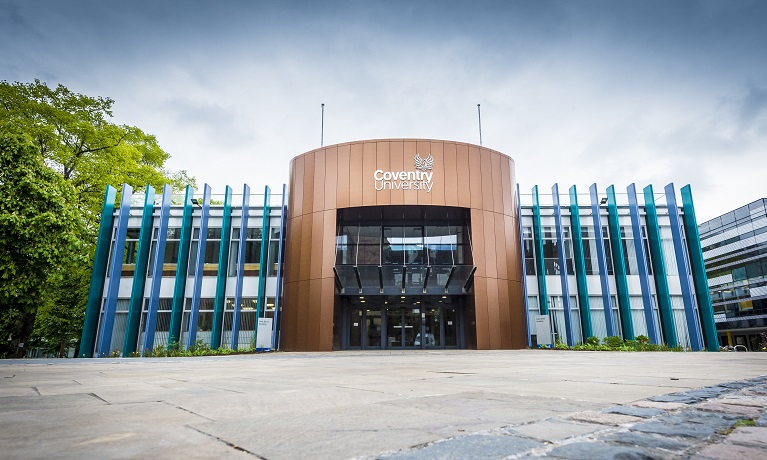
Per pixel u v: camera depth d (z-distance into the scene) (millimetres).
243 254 27047
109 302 25422
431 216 25844
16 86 23844
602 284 26250
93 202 27078
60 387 5215
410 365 9992
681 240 26734
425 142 24625
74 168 25656
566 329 25812
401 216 25828
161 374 7719
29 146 16516
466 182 24547
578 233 27484
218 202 31516
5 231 15023
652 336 25141
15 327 20797
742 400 3182
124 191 27172
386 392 4301
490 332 23109
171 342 25078
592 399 3557
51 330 26328
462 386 4875
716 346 25156
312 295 23641
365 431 2295
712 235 62000
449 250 25969
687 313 25594
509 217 25375
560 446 1808
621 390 4266
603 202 29359
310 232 24656
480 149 25359
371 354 18703
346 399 3771
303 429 2385
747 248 55031
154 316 25547
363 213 25281
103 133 25953
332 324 23109
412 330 26641
